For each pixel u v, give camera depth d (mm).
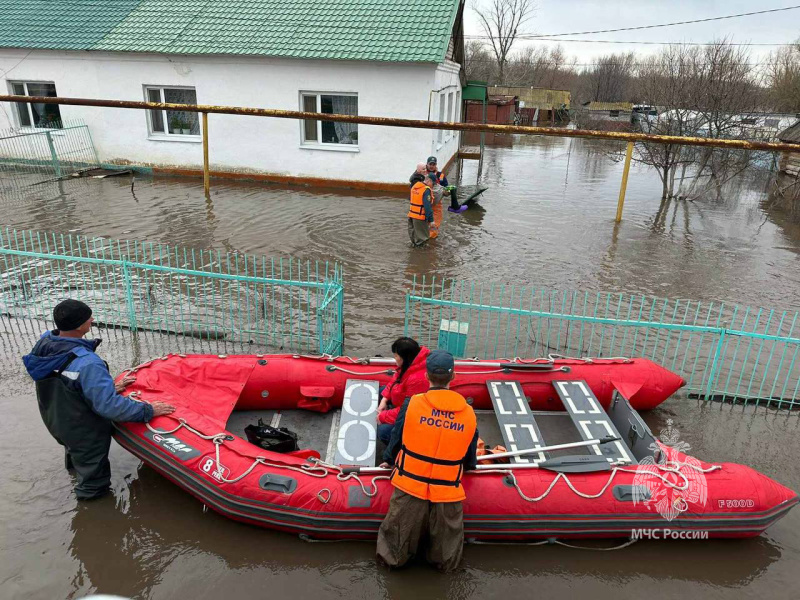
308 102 15117
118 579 3658
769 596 3736
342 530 3922
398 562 3707
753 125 17219
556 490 3979
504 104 34000
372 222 11875
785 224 12820
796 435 5379
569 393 5184
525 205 14164
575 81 75688
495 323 7441
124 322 7086
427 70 14039
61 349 3932
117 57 15375
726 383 6090
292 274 8875
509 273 9234
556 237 11336
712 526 4023
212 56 14844
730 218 13289
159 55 15109
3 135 16828
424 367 4387
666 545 4113
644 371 5480
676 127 15461
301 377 5250
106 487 4375
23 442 4883
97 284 8211
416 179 10188
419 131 14477
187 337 6789
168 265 8875
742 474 4176
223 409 4844
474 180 17531
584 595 3691
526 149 26500
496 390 5215
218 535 4051
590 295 8461
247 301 7172
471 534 3957
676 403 5828
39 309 7367
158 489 4477
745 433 5375
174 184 15164
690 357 6676
